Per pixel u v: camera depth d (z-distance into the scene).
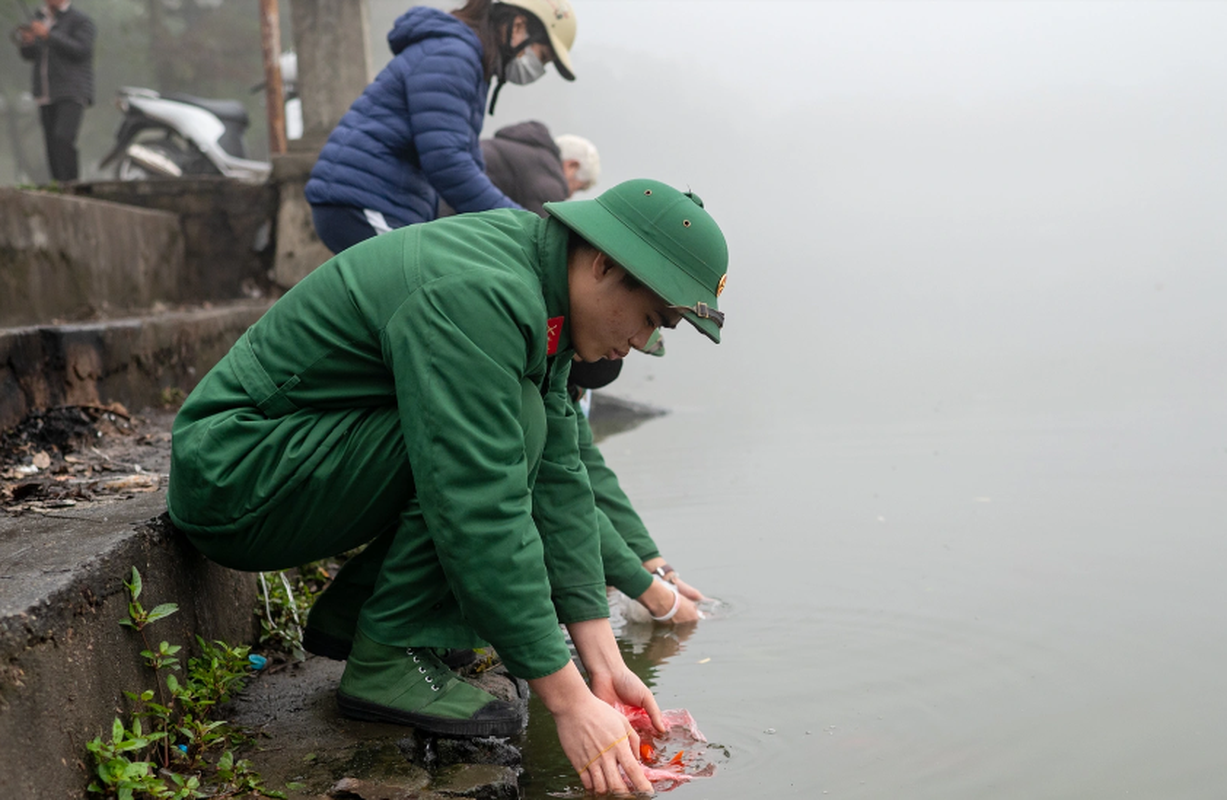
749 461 5.09
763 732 2.16
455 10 3.54
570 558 2.15
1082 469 4.45
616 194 1.90
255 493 1.92
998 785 1.89
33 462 2.98
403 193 3.59
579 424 2.99
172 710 1.93
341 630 2.19
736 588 3.12
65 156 8.04
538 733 2.24
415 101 3.42
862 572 3.20
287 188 6.50
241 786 1.74
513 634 1.82
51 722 1.52
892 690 2.34
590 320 1.93
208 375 2.06
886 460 4.91
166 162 8.46
